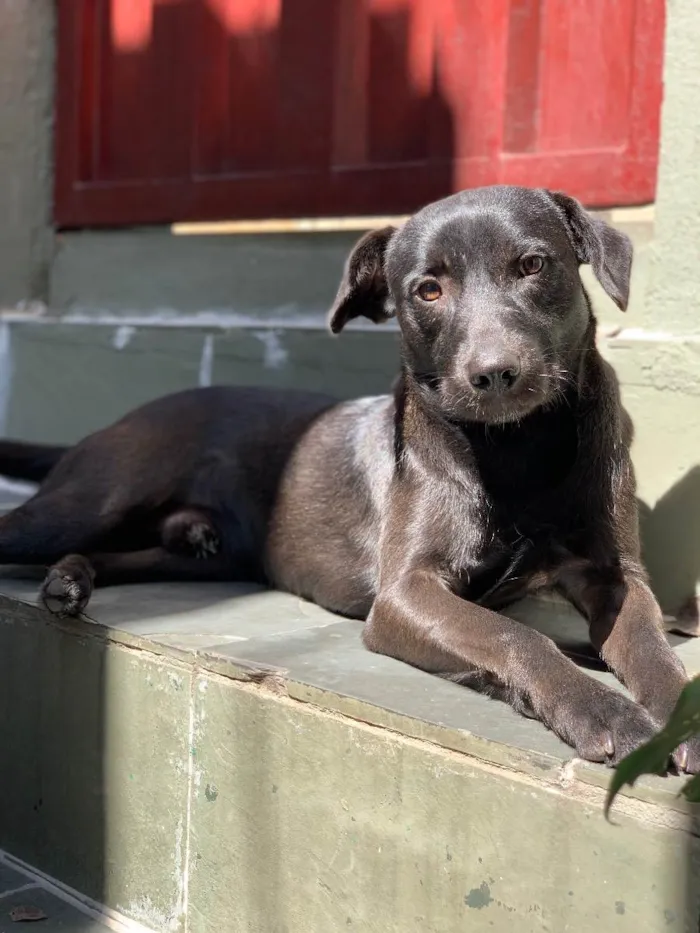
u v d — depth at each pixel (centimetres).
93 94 171
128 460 133
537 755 90
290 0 154
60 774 115
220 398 138
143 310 168
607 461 111
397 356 144
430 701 98
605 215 134
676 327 123
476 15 141
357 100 150
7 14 174
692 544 121
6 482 170
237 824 104
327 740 99
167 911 108
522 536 111
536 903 90
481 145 142
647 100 130
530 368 104
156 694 108
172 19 163
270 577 131
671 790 85
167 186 164
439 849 94
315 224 155
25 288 178
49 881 116
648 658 100
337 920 99
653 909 86
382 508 119
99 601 122
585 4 134
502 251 106
